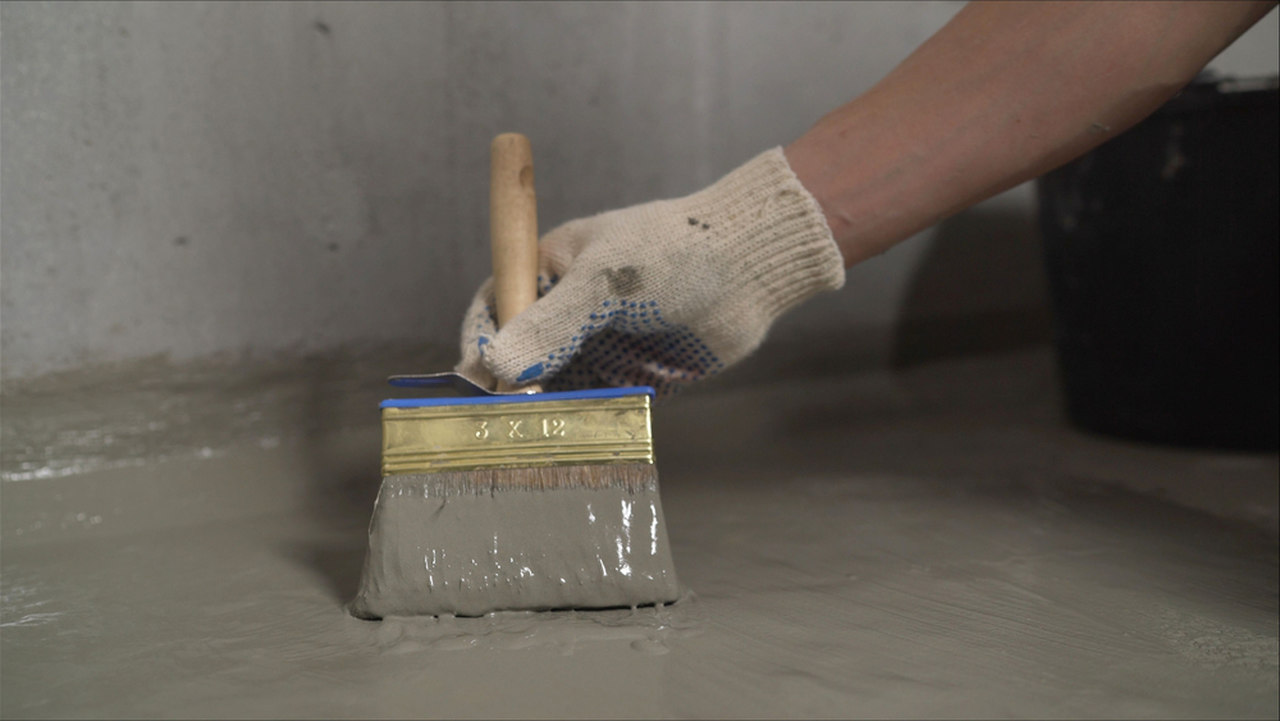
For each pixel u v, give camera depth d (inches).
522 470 36.2
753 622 35.6
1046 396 95.5
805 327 87.9
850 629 35.3
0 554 47.6
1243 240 66.9
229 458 58.6
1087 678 31.6
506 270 41.8
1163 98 38.8
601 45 72.0
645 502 36.5
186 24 55.3
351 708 28.2
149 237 55.9
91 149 53.5
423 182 65.5
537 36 68.6
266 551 47.4
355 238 63.2
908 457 70.4
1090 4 37.4
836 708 28.5
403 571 35.1
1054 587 41.3
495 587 35.3
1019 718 28.4
